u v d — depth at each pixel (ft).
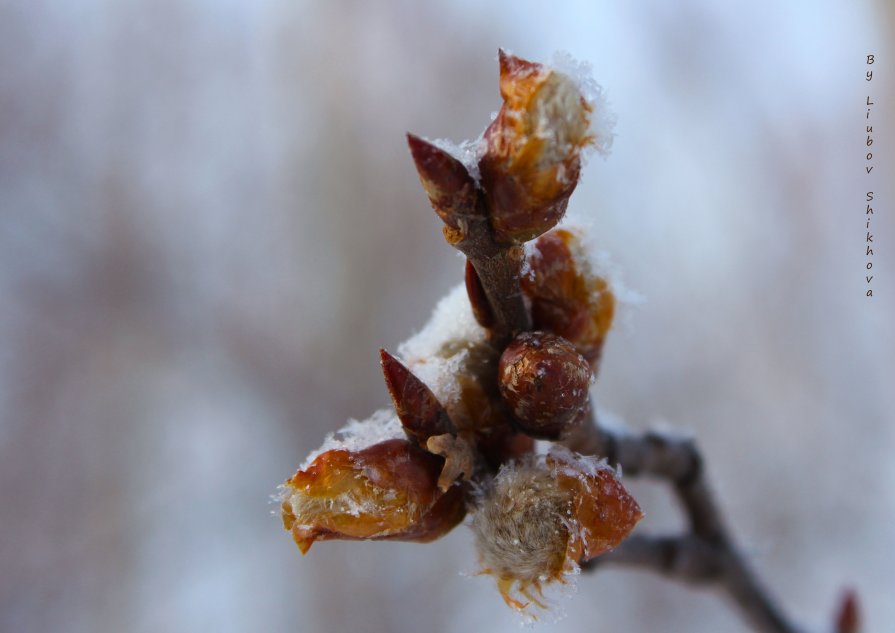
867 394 1.56
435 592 1.53
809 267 1.62
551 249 0.47
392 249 1.69
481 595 1.54
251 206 1.75
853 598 0.70
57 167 1.68
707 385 1.66
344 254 1.68
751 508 1.53
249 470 1.66
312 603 1.53
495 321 0.46
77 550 1.62
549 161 0.42
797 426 1.59
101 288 1.67
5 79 1.66
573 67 0.42
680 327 1.70
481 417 0.46
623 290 0.48
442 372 0.46
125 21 1.76
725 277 1.68
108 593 1.59
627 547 0.59
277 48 1.82
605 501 0.44
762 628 0.63
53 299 1.67
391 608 1.51
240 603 1.56
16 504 1.63
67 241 1.67
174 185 1.74
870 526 1.49
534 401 0.45
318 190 1.74
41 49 1.70
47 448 1.65
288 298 1.69
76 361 1.67
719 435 1.62
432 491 0.44
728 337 1.67
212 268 1.71
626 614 1.57
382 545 1.55
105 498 1.65
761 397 1.63
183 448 1.69
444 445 0.44
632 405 1.67
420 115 1.79
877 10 1.36
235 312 1.68
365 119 1.78
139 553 1.63
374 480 0.44
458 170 0.42
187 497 1.66
